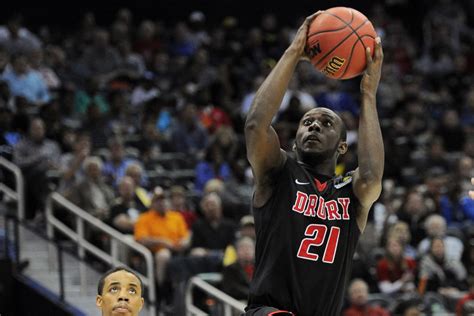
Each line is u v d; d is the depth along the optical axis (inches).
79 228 604.7
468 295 593.9
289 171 266.8
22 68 818.2
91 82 842.2
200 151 799.7
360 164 266.4
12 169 634.8
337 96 920.9
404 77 1050.1
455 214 749.3
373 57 268.8
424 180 780.0
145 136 792.3
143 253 574.6
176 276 585.0
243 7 1135.0
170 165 772.0
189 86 925.2
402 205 703.7
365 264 618.5
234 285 551.5
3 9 1041.5
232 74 928.9
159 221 615.5
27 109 769.6
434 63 1070.4
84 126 774.5
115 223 625.0
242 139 843.4
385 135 839.1
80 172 687.7
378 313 562.9
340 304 263.7
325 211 262.7
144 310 584.4
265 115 261.9
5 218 599.8
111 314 260.2
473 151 851.4
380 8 1125.1
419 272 634.8
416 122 913.5
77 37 967.0
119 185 653.3
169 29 1094.4
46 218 619.2
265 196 266.2
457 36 1146.7
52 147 706.8
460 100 1005.2
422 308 595.2
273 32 1036.5
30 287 587.5
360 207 267.3
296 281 257.4
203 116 860.6
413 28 1149.1
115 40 959.0
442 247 643.5
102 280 265.7
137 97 874.8
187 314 545.6
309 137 269.7
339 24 265.7
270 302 259.0
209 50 1003.3
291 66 265.6
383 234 683.4
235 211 689.6
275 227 261.4
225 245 625.3
